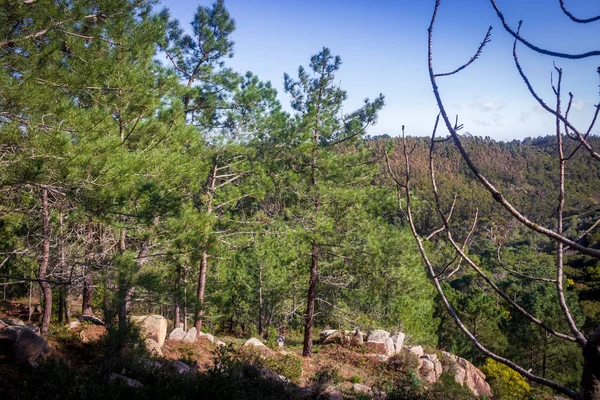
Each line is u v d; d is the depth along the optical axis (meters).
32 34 6.93
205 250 12.02
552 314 26.62
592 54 1.38
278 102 15.09
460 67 1.66
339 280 17.12
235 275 23.25
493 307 30.72
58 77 6.98
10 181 6.70
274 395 11.12
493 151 193.12
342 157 16.06
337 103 16.47
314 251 16.58
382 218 16.42
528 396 22.14
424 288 16.66
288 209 16.03
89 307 17.77
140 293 10.90
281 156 15.82
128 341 10.09
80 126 7.09
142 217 9.37
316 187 15.80
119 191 8.23
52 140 6.53
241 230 15.38
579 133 1.76
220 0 14.82
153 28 9.36
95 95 8.90
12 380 8.98
